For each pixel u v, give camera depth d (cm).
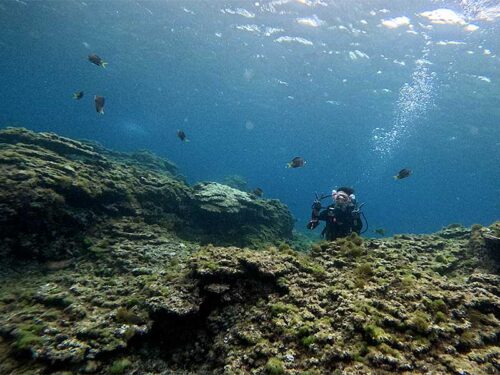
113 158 1459
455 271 495
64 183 639
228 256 398
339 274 394
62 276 497
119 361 297
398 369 241
